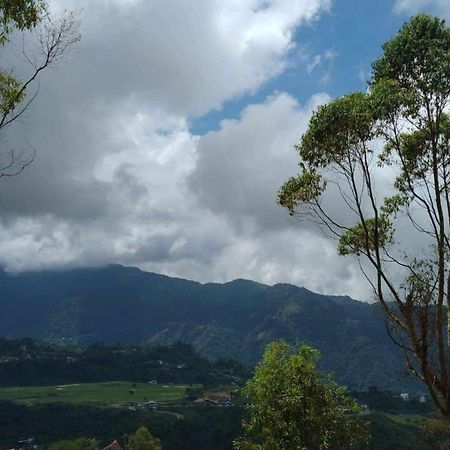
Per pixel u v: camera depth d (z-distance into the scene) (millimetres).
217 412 127188
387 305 11781
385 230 14008
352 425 21922
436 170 12398
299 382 21500
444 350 11102
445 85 11930
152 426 121875
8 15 11594
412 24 12195
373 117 12234
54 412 141625
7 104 11031
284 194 13820
